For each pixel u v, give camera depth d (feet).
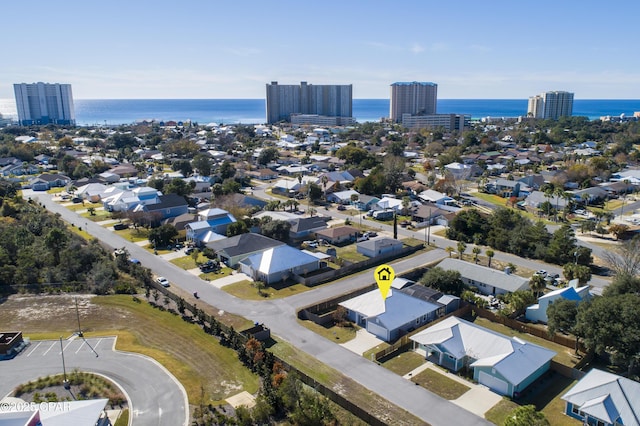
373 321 181.27
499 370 142.51
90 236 306.96
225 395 138.31
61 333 176.76
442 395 142.31
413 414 132.67
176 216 350.02
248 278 236.22
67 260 231.09
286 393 131.03
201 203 388.98
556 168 561.02
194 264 256.32
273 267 231.71
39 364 155.02
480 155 650.02
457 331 166.81
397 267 254.47
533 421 110.73
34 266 231.09
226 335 170.71
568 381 149.69
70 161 549.13
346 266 246.68
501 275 222.89
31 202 386.52
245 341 163.73
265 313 196.95
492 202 419.54
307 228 306.55
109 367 152.87
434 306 193.67
